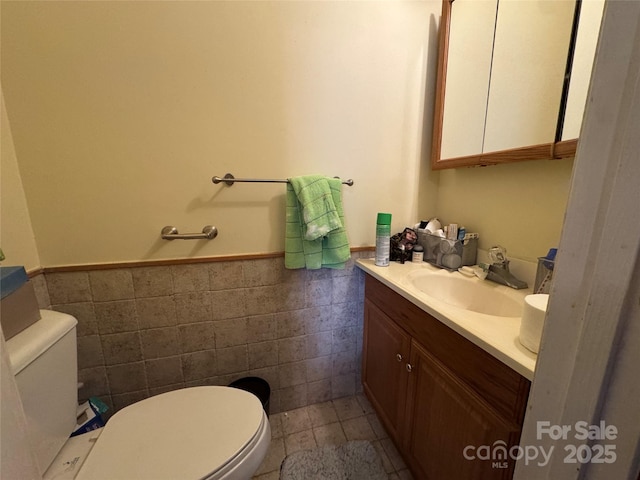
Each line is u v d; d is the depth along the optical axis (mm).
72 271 988
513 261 1016
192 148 1018
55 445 723
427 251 1236
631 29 253
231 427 771
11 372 377
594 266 295
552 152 819
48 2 825
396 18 1139
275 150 1100
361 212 1270
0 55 827
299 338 1295
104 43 884
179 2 919
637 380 266
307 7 1033
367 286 1245
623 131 262
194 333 1149
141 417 800
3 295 642
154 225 1034
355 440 1203
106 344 1068
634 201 256
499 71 1012
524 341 591
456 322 704
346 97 1144
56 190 934
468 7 1099
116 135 946
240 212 1110
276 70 1045
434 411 836
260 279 1184
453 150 1195
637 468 275
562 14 814
